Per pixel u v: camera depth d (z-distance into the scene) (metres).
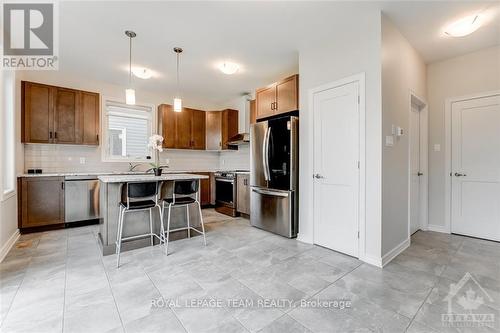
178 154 5.53
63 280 2.09
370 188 2.46
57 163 4.12
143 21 2.57
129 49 3.22
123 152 4.85
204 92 5.23
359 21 2.52
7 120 3.18
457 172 3.42
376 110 2.40
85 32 2.79
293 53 3.32
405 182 2.86
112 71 3.99
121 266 2.39
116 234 2.77
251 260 2.54
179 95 5.43
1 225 2.62
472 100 3.28
